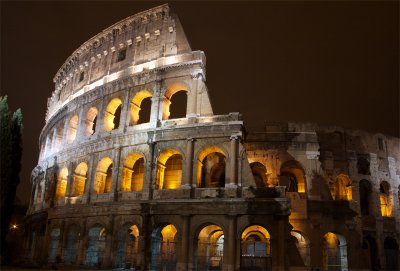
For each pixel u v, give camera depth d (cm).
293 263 4584
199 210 4969
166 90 5838
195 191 5138
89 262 5703
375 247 6094
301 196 5609
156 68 5919
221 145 5225
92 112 6812
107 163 6238
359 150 6469
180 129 5428
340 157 6241
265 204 4772
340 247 5600
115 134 5925
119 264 5391
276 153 5862
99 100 6562
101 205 5622
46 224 6538
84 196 6022
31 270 5266
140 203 5262
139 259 5038
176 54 6034
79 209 5922
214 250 6038
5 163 5444
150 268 5012
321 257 5262
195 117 5447
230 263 4647
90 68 7162
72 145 6681
